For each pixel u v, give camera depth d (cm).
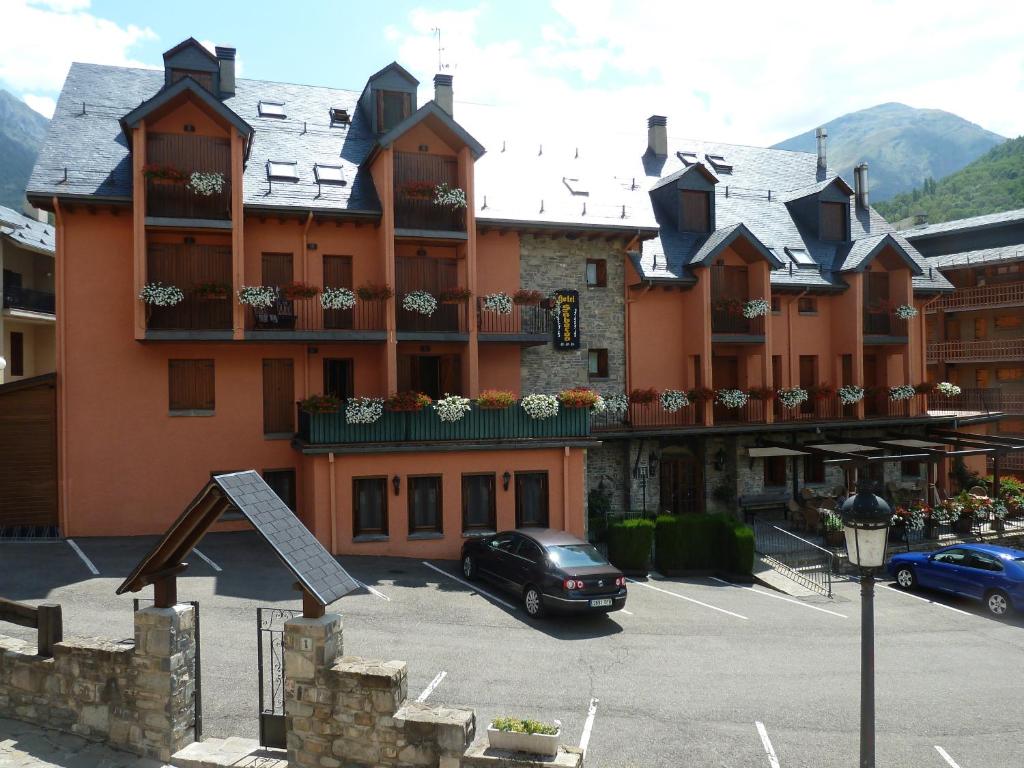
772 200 2936
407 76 2291
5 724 838
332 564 785
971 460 3059
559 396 2000
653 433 2270
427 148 2127
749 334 2498
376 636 1286
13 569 1548
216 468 1995
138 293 1809
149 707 780
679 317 2494
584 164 2647
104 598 1351
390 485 1859
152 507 1942
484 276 2227
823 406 2683
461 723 711
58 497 1883
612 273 2409
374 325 2058
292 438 2033
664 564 2003
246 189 1970
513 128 2641
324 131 2269
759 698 1114
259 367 2033
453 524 1902
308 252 2048
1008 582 1666
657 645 1341
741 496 2491
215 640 1173
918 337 2894
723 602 1702
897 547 2230
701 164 2548
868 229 3000
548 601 1402
